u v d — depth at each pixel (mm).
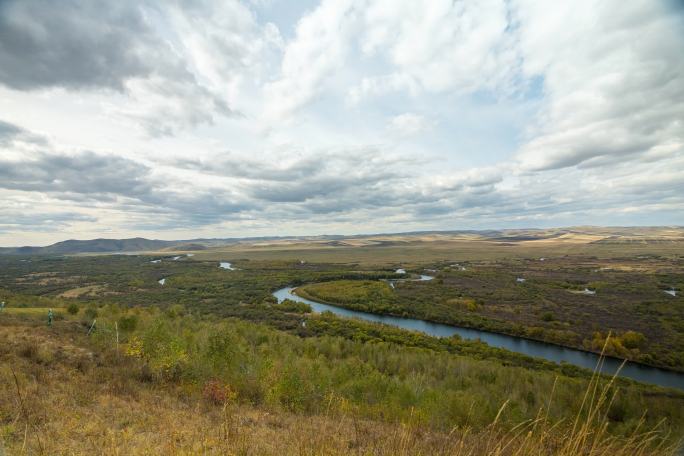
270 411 15039
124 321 31062
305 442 7586
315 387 20062
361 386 23938
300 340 51062
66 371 15820
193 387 17297
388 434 8664
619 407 21016
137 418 11211
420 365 42688
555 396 23672
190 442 8836
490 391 31125
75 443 8562
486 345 62844
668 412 22812
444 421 16203
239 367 22484
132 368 18438
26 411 9883
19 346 17812
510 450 5301
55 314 33469
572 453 4434
